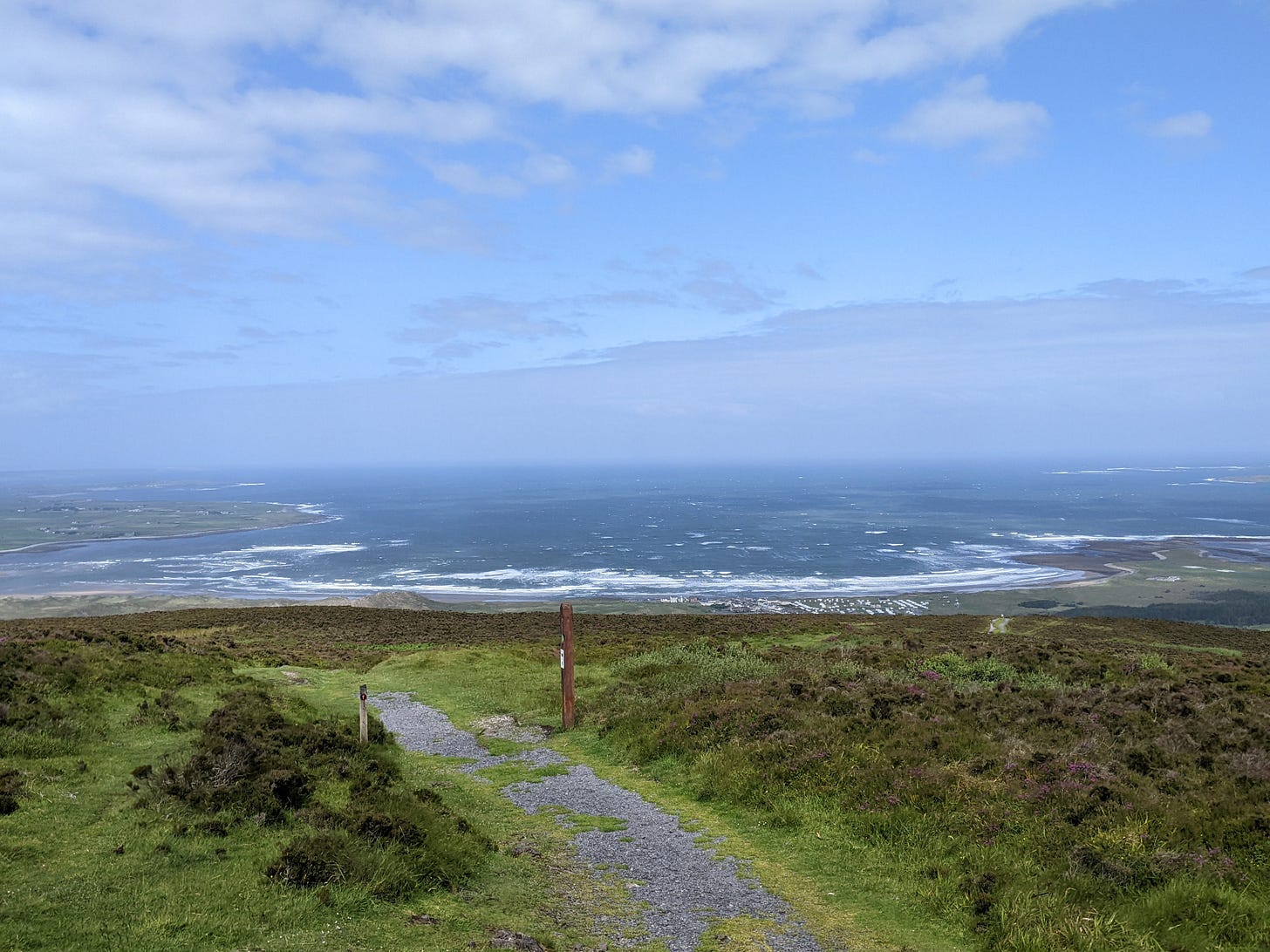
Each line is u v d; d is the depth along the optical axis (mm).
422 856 10891
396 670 34719
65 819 11188
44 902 8586
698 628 52438
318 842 10430
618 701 24688
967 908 10258
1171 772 13445
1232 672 25344
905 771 14422
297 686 29578
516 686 29859
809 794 14578
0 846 9883
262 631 51312
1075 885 10336
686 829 13969
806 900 10875
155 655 27062
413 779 17141
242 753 14180
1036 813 12305
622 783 17234
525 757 20047
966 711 18188
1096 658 27719
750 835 13492
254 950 8125
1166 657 31062
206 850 10500
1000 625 53750
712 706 20297
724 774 16172
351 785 14102
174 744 15938
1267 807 11492
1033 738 15945
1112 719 17078
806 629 51344
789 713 18578
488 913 10016
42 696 17750
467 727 23812
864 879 11461
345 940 8633
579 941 9531
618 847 13102
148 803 11969
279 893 9422
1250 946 8844
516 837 13672
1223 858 10391
